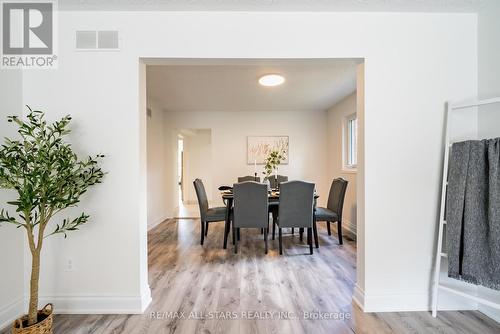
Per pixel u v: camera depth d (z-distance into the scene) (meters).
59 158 1.55
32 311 1.51
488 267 1.60
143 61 1.95
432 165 1.92
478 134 1.91
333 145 5.01
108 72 1.88
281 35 1.91
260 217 3.09
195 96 4.25
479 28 1.91
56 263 1.88
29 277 1.88
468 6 1.84
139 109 1.91
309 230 3.10
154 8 1.85
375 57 1.91
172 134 5.36
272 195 3.50
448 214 1.79
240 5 1.83
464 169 1.69
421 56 1.92
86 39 1.87
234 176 5.38
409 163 1.92
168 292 2.17
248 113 5.38
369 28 1.91
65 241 1.88
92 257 1.89
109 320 1.79
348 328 1.70
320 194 5.40
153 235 4.01
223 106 4.97
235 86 3.71
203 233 3.54
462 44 1.93
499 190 1.56
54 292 1.89
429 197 1.92
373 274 1.92
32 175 1.46
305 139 5.39
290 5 1.83
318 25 1.91
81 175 1.68
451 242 1.74
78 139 1.87
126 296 1.88
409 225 1.92
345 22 1.91
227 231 3.35
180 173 8.26
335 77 3.33
